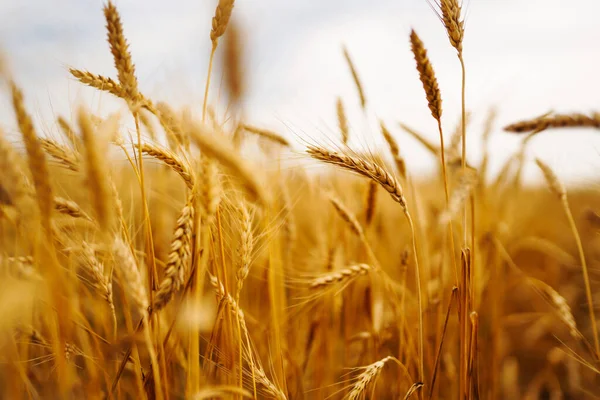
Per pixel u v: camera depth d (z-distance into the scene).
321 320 0.79
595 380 0.88
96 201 0.48
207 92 0.57
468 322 0.65
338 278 0.70
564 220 1.33
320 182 0.85
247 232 0.60
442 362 0.83
